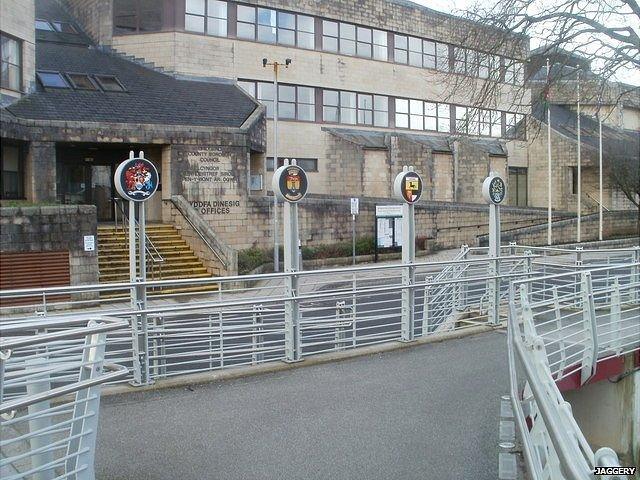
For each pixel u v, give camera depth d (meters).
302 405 8.02
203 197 25.94
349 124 37.12
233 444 6.71
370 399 8.27
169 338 10.10
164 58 31.59
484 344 11.45
